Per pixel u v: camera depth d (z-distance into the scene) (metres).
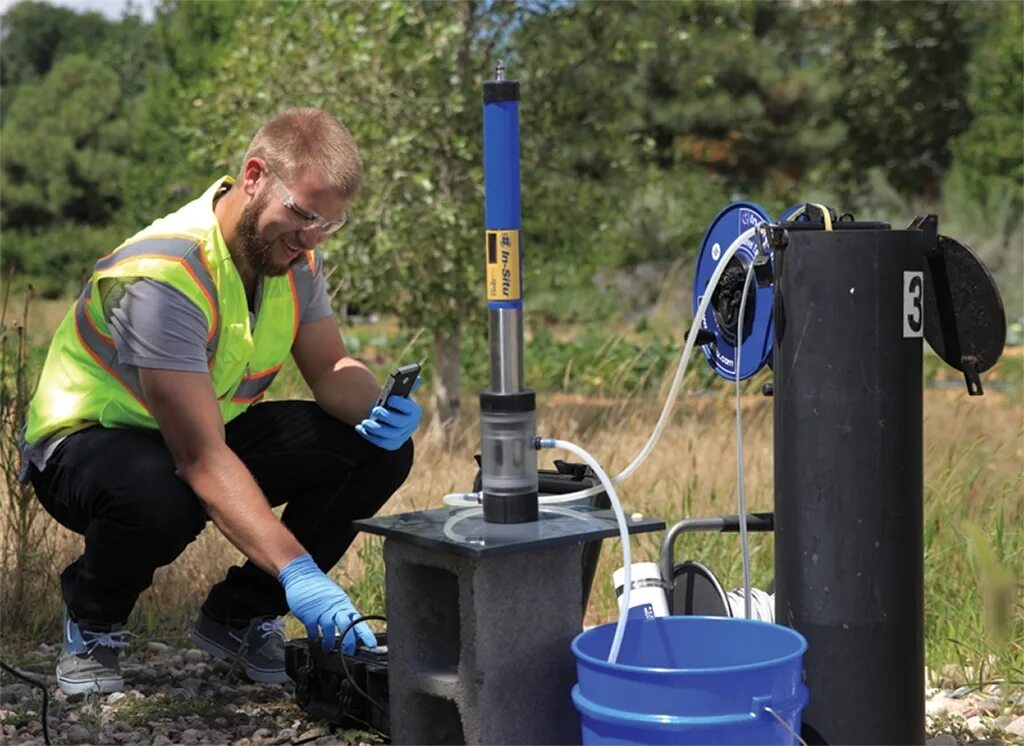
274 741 3.04
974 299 2.76
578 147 9.09
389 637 2.75
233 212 3.17
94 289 3.23
